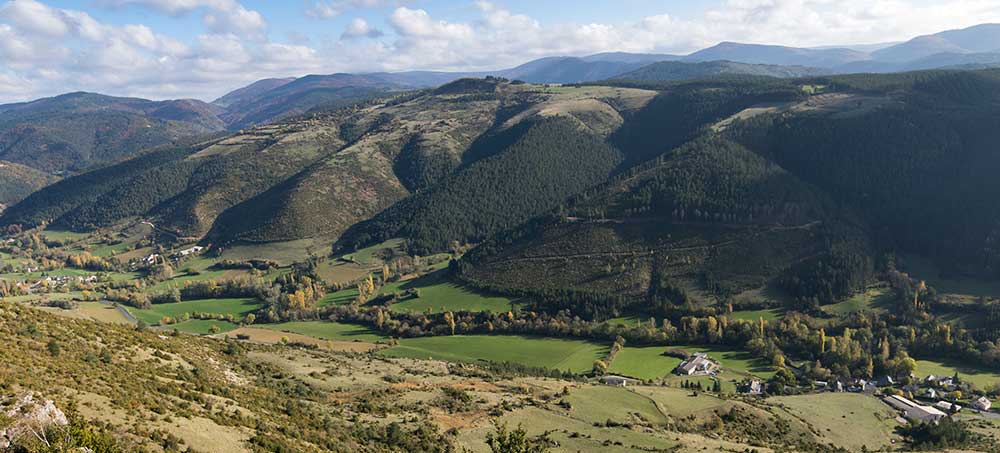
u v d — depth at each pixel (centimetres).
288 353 11888
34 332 6550
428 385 10225
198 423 5525
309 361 11294
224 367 8625
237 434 5612
